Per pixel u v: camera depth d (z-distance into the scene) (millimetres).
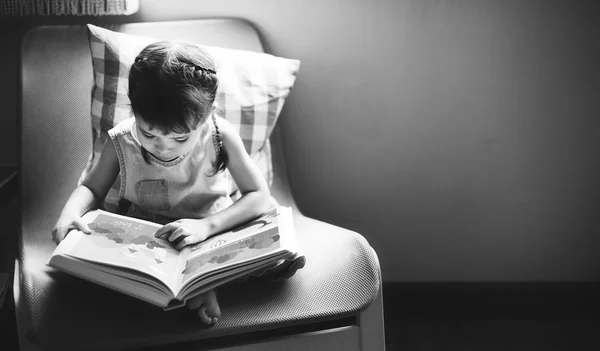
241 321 1182
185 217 1411
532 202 1907
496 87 1815
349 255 1309
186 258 1241
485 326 1866
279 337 1241
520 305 1965
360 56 1796
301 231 1472
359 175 1897
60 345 1121
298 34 1778
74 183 1503
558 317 1911
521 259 1955
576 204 1905
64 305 1182
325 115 1845
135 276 1150
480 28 1771
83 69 1587
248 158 1400
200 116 1196
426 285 1971
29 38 1592
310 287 1255
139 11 1736
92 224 1279
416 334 1827
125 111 1482
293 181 1904
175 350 1209
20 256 1343
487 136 1854
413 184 1901
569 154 1863
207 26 1665
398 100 1830
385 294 1976
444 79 1811
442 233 1942
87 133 1550
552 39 1775
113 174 1403
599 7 1751
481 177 1890
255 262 1186
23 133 1522
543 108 1829
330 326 1274
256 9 1758
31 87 1556
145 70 1179
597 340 1788
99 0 1636
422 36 1777
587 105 1823
